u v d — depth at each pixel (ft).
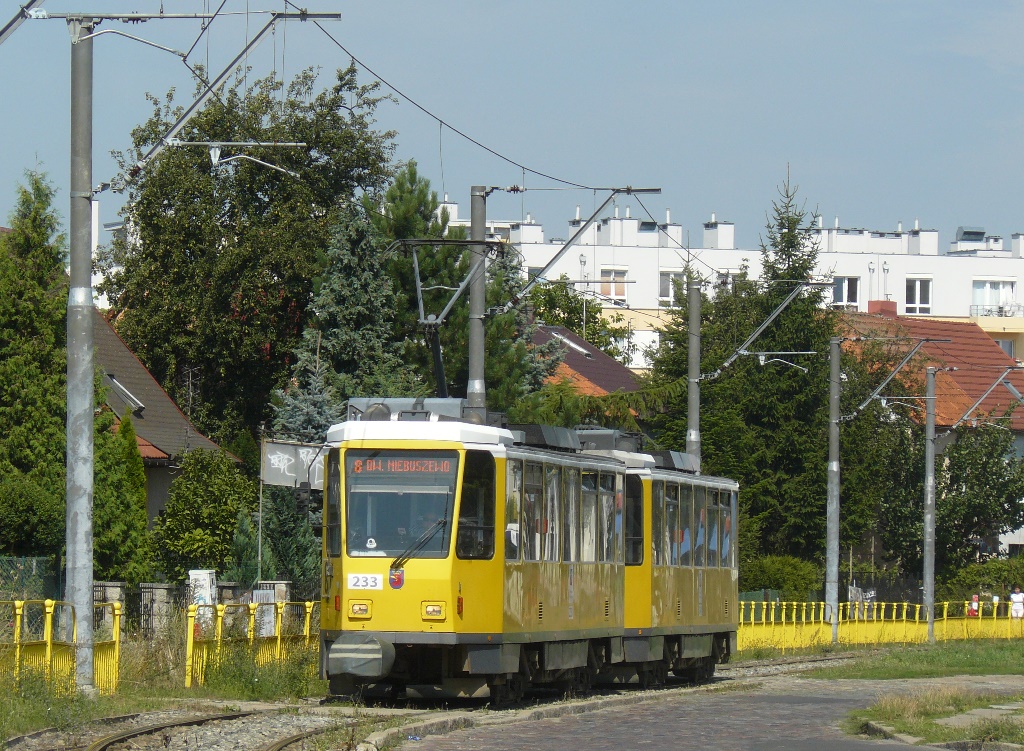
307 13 113.91
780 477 335.06
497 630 120.26
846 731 108.27
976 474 371.97
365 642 116.67
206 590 164.96
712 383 316.40
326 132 309.42
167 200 303.48
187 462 213.66
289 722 102.17
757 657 241.14
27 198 194.59
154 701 113.09
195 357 299.38
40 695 98.89
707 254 630.74
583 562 140.56
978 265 640.17
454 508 119.03
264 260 290.76
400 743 92.43
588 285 611.06
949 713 119.65
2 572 161.89
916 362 402.52
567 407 240.12
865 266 631.97
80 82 112.16
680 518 169.68
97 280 336.29
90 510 110.93
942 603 347.97
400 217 249.75
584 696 140.87
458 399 129.70
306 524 197.98
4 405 184.55
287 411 216.74
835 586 269.03
